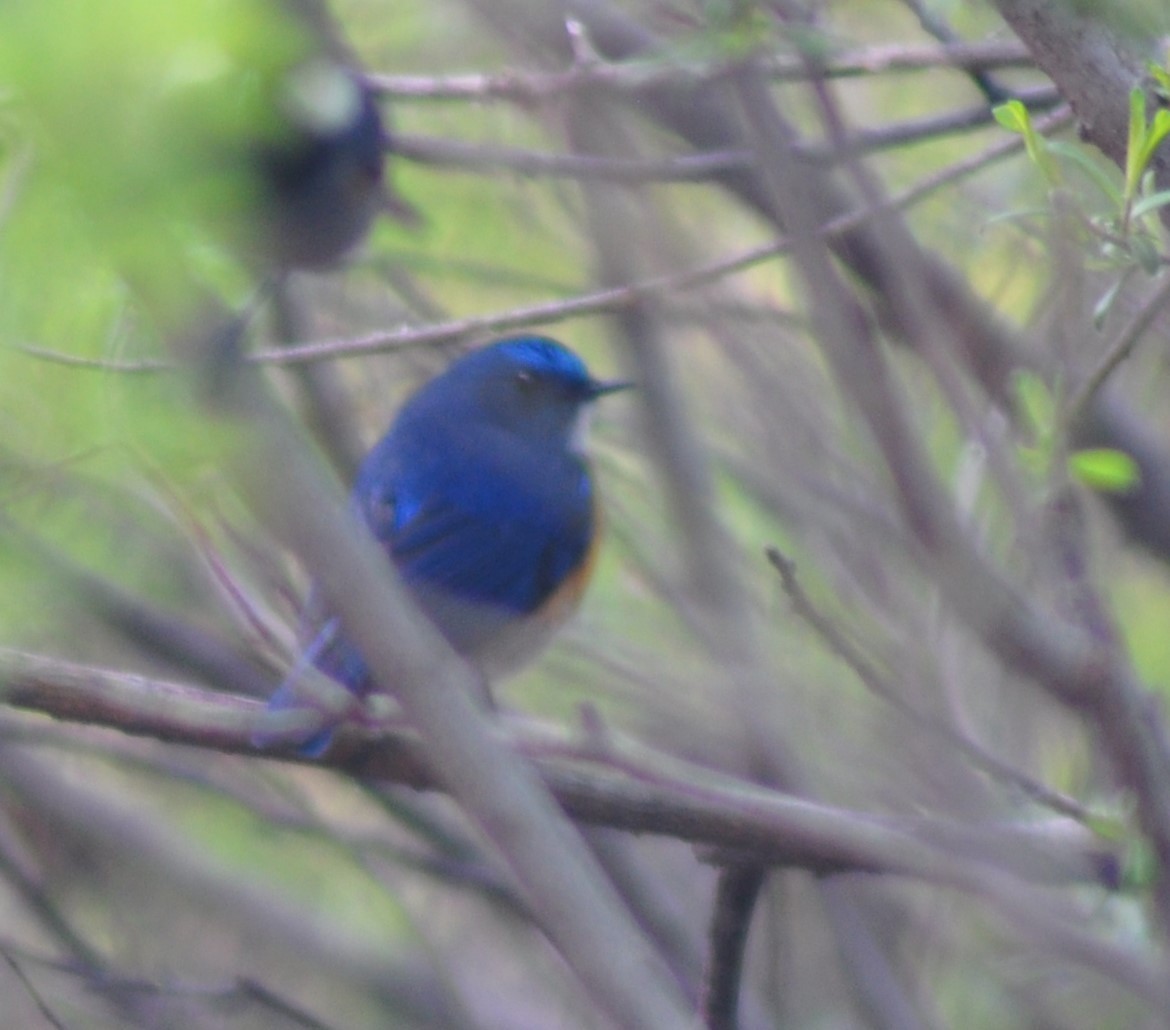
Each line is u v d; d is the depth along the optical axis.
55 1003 12.45
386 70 12.55
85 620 11.21
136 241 5.13
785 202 6.21
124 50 4.85
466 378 11.33
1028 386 7.57
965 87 12.88
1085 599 6.54
